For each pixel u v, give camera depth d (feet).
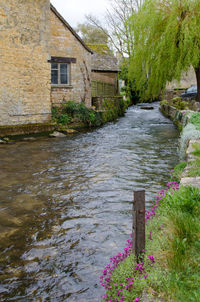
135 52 56.03
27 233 14.90
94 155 32.91
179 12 47.70
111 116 68.64
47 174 25.45
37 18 45.83
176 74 48.80
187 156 21.58
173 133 49.14
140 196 9.97
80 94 58.44
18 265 12.17
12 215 17.10
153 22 50.44
